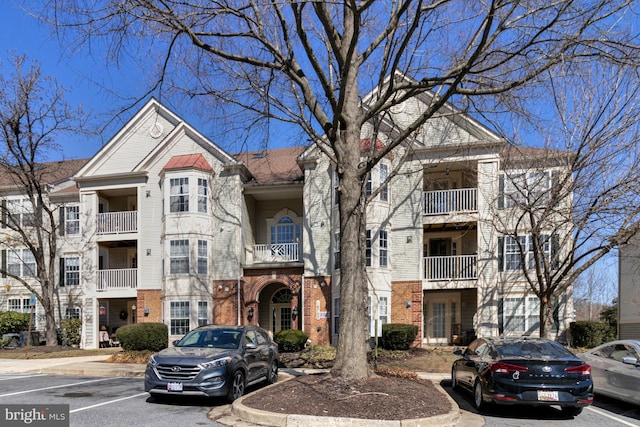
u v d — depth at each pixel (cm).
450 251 2258
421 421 736
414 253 2012
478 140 1955
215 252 2205
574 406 837
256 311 2181
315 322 2055
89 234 2397
